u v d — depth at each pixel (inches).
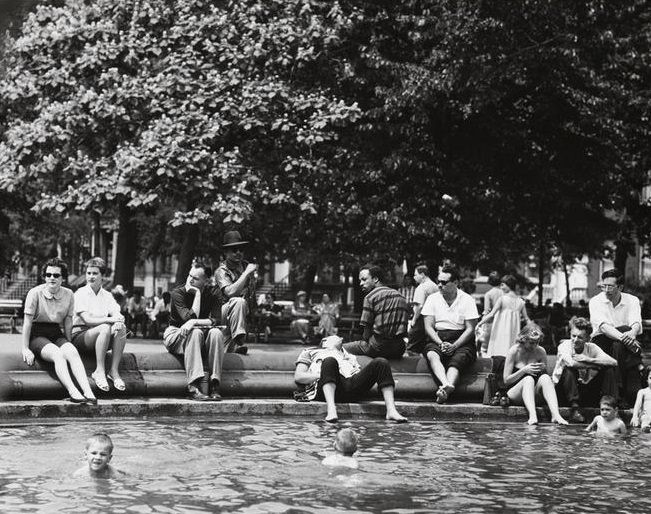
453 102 1118.4
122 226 1363.2
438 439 482.0
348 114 1015.6
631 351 599.2
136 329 1352.1
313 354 574.6
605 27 1164.5
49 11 1093.1
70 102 1016.2
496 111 1163.3
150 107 997.2
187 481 354.0
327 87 1080.8
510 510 325.7
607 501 344.5
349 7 1099.9
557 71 1121.4
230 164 971.9
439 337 602.9
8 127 1139.3
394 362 595.5
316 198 1076.5
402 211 1078.4
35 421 497.4
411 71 1069.1
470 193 1130.7
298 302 1772.9
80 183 1013.8
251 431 485.1
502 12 1071.6
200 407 538.9
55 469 368.5
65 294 536.7
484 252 1207.6
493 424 558.9
